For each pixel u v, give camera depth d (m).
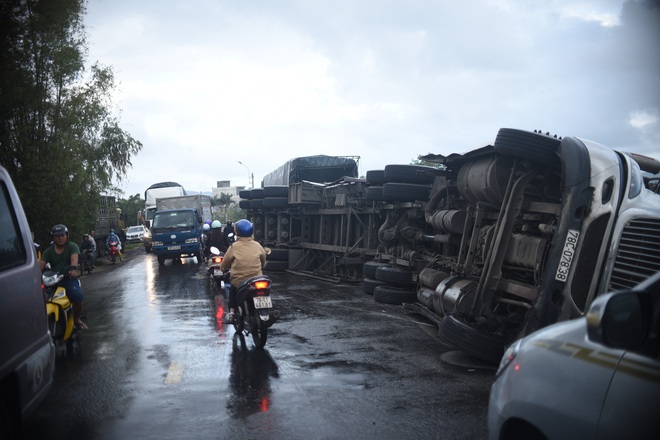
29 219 20.98
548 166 7.19
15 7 19.64
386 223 13.80
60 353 7.75
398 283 12.15
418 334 8.84
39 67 21.20
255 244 8.15
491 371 6.64
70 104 21.98
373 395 5.70
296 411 5.23
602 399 2.20
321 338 8.52
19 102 20.31
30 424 4.96
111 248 28.08
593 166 6.16
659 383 2.01
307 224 21.08
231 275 8.07
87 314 11.27
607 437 2.12
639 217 5.59
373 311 11.17
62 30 21.38
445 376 6.41
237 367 6.83
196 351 7.71
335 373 6.53
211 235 15.20
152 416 5.13
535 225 7.44
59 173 21.22
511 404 2.71
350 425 4.87
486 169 8.25
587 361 2.36
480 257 8.61
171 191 43.25
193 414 5.17
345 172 22.84
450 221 9.72
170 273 20.86
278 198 21.50
